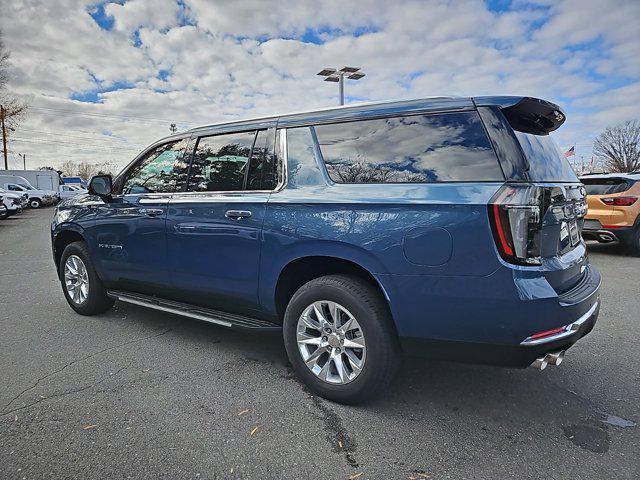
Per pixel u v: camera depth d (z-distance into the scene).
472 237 2.23
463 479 2.06
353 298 2.59
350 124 2.78
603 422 2.56
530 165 2.28
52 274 7.06
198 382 3.06
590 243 9.83
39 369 3.27
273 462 2.19
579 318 2.36
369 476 2.09
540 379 3.11
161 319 4.51
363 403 2.76
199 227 3.34
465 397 2.85
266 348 3.71
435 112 2.50
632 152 45.56
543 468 2.14
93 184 4.02
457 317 2.31
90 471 2.12
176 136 3.75
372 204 2.51
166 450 2.29
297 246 2.79
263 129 3.16
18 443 2.34
